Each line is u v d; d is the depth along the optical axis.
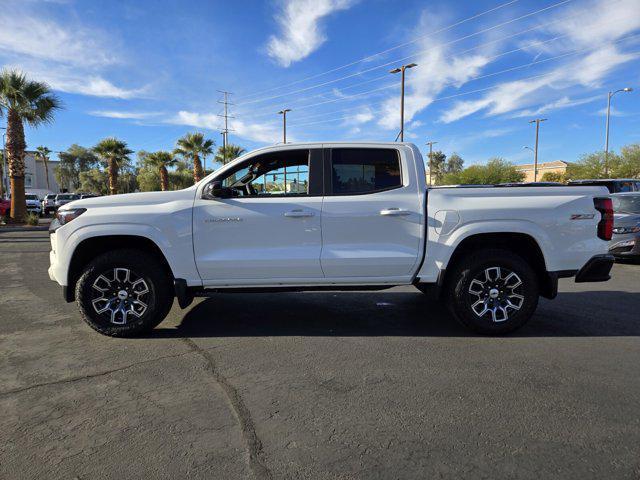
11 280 7.95
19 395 3.34
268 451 2.61
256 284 4.68
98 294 4.57
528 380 3.57
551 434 2.78
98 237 4.60
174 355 4.14
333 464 2.49
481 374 3.69
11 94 20.61
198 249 4.56
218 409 3.12
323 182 4.69
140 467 2.46
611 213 4.70
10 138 21.75
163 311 4.61
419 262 4.64
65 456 2.57
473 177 56.34
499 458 2.53
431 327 5.02
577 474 2.39
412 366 3.87
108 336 4.64
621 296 6.52
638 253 9.20
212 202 4.58
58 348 4.33
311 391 3.39
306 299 6.41
